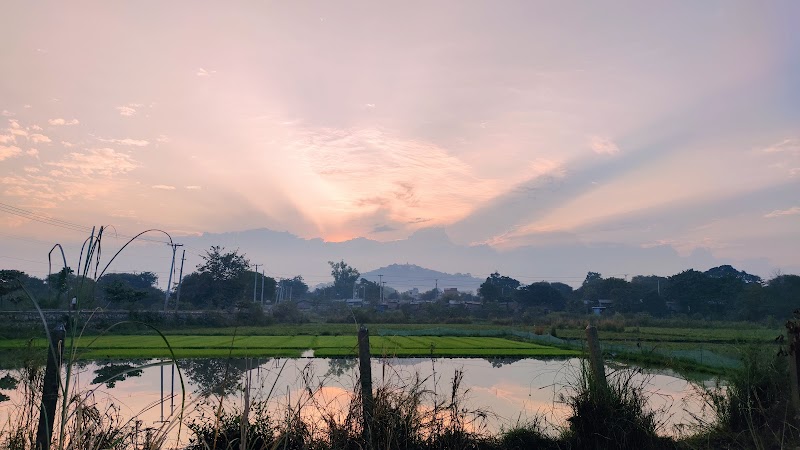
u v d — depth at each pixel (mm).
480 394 12695
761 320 51688
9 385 6000
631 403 7039
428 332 44281
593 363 7230
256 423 5863
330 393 8938
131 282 83250
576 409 7207
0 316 20453
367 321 67062
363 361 6012
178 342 29984
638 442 6805
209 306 63406
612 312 79312
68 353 3789
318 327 49250
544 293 89250
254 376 12492
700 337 37750
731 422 7332
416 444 6008
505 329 49875
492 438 7129
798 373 6199
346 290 130625
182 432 7355
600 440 6840
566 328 51625
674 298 77688
